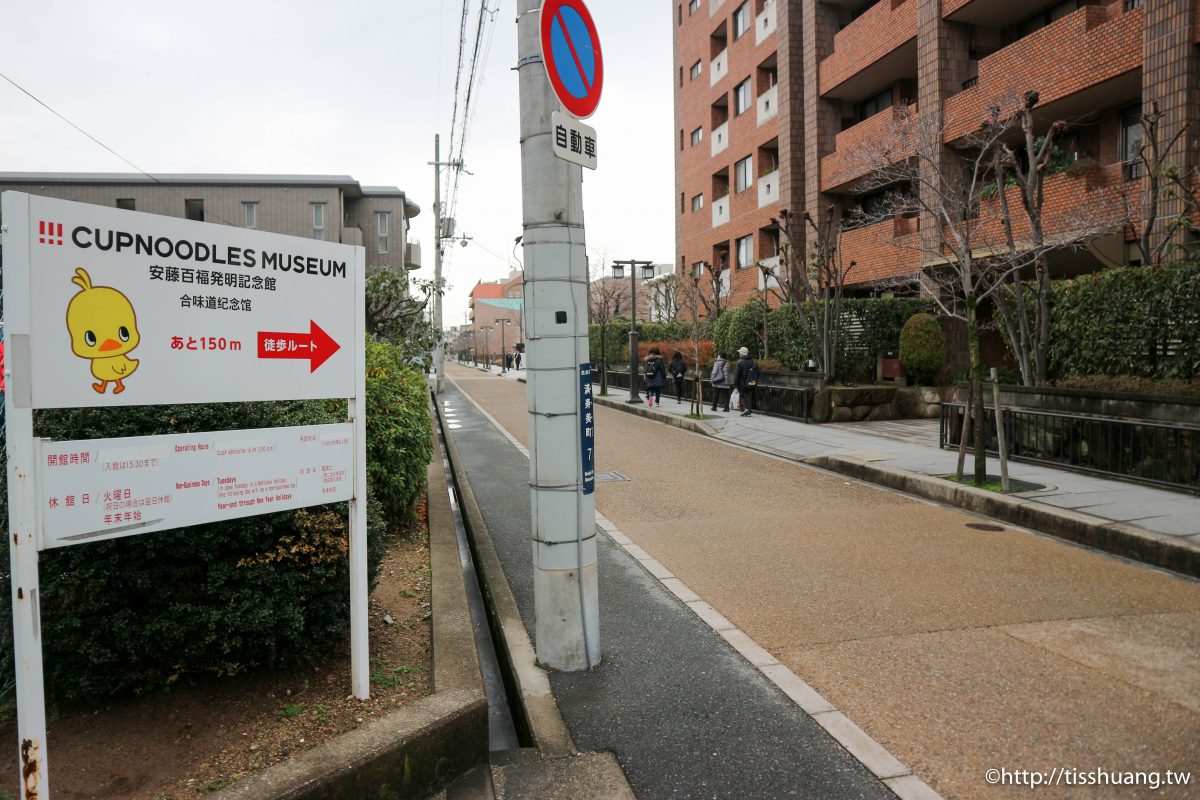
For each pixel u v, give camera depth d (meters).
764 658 4.18
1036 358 12.50
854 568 6.00
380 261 38.12
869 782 2.96
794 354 20.12
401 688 3.47
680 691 3.76
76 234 2.42
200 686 3.36
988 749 3.20
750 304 23.42
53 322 2.38
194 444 2.71
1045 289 12.23
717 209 31.69
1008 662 4.12
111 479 2.49
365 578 3.31
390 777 2.69
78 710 3.12
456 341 147.25
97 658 2.92
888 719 3.48
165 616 2.98
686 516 8.01
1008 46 16.02
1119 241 13.18
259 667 3.52
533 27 3.85
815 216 23.39
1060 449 9.66
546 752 3.18
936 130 15.70
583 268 3.99
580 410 3.98
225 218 34.50
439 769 2.87
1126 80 13.88
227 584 3.12
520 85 3.90
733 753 3.17
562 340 3.92
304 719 3.13
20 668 2.30
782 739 3.29
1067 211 14.02
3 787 2.62
